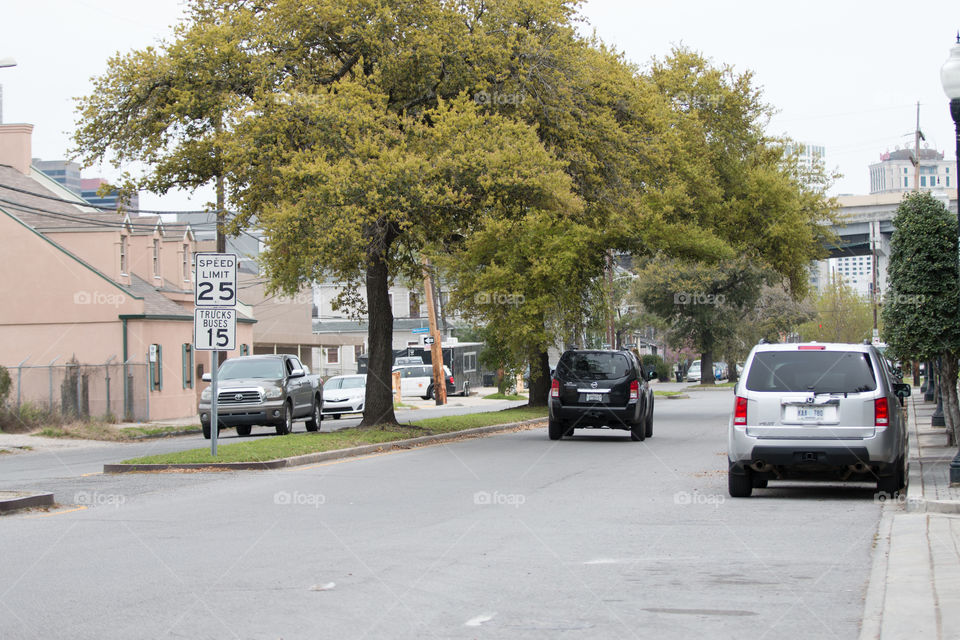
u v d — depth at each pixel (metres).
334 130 25.80
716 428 34.31
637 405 27.94
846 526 12.85
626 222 38.69
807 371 15.52
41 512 14.84
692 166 42.97
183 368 47.97
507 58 28.00
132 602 8.81
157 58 27.02
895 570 9.77
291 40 27.27
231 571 10.17
